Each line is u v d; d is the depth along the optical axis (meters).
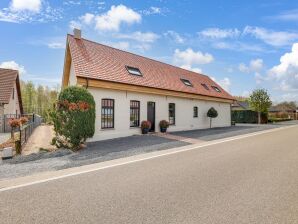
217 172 7.79
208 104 28.47
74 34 18.88
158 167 8.43
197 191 5.96
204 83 30.44
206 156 10.49
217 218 4.49
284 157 10.34
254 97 42.78
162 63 26.55
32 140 17.25
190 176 7.30
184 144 14.23
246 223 4.30
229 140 16.25
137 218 4.49
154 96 20.75
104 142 15.30
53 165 8.83
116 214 4.66
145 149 12.17
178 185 6.43
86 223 4.31
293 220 4.42
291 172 7.82
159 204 5.14
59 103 12.93
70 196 5.61
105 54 19.81
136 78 19.52
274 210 4.85
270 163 9.15
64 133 12.70
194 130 24.78
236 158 10.09
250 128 28.05
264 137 18.25
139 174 7.50
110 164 8.88
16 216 4.60
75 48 17.73
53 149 12.71
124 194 5.74
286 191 5.98
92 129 13.54
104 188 6.16
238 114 46.69
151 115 20.78
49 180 6.86
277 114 59.97
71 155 10.96
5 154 11.00
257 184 6.53
